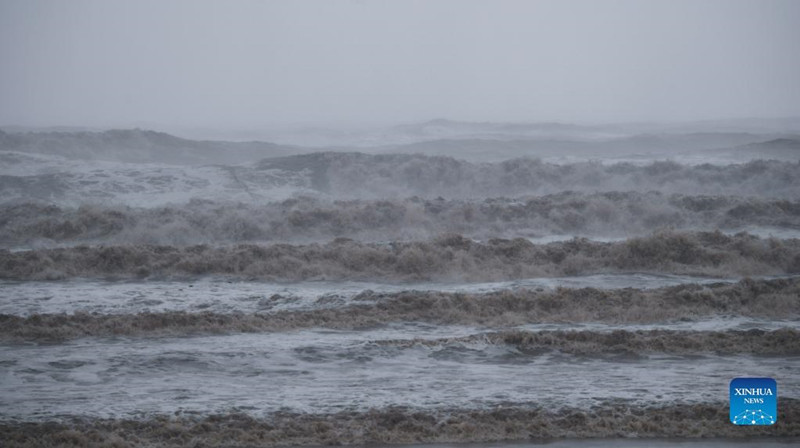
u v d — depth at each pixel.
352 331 28.62
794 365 24.70
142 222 50.62
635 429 19.48
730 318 30.81
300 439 18.72
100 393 21.50
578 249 41.88
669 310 31.34
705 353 26.09
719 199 56.84
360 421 19.67
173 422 19.28
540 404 20.81
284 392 21.75
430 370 24.02
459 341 26.42
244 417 19.66
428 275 38.97
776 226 52.41
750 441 18.83
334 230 51.12
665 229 43.34
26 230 49.56
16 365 23.84
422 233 50.81
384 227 52.12
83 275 38.94
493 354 25.70
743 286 33.66
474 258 40.75
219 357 24.86
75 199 63.69
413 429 19.30
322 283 37.88
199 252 41.59
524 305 31.78
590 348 26.16
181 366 24.08
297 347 25.91
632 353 25.94
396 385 22.45
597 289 33.31
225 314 29.97
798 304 32.09
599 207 54.81
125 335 27.69
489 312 31.14
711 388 22.20
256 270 39.41
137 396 21.27
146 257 40.47
